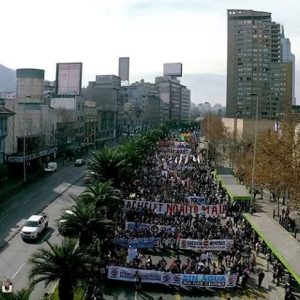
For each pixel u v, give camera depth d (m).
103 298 36.75
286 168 55.62
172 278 40.44
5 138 93.56
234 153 103.75
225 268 43.41
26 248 48.19
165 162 113.81
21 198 73.50
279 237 46.34
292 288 40.97
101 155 59.28
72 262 30.53
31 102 116.69
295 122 71.50
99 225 38.88
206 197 71.19
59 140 127.44
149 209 59.56
